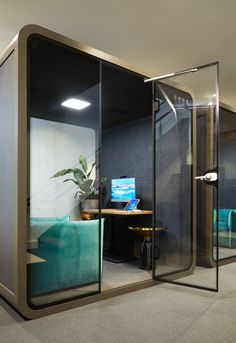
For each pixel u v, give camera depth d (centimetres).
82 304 256
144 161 478
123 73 362
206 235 391
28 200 238
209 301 267
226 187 591
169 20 329
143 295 285
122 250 490
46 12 310
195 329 210
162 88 366
